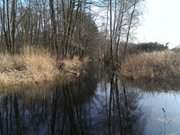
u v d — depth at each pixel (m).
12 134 7.31
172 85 14.45
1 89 13.04
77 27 29.25
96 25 33.94
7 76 14.05
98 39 40.12
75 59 25.58
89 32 34.62
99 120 8.64
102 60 39.06
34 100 11.43
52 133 7.42
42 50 19.83
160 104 10.27
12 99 11.41
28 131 7.59
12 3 20.48
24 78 14.70
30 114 9.35
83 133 7.44
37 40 30.89
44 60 17.34
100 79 19.45
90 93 13.57
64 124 8.30
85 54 36.22
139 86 14.88
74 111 9.88
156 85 14.70
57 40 23.80
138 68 17.77
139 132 7.23
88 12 28.95
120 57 28.72
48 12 28.81
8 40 21.66
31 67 15.95
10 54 17.52
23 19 29.64
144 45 28.73
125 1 28.20
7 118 8.83
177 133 7.04
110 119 8.75
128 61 20.39
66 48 24.14
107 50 34.34
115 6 28.28
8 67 15.43
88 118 8.91
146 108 9.79
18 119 8.75
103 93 13.61
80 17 27.69
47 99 11.69
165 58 17.66
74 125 8.19
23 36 30.47
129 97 12.30
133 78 17.05
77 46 30.19
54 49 23.83
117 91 14.16
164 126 7.64
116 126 7.96
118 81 18.02
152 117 8.57
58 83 16.14
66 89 14.48
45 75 15.99
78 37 30.64
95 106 10.70
